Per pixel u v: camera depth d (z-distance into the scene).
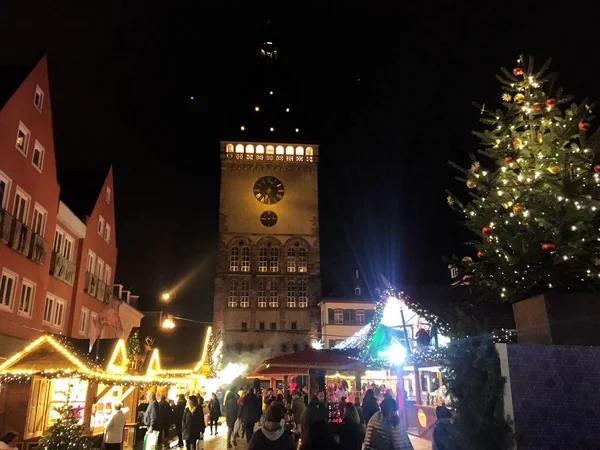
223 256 71.69
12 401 15.43
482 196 11.17
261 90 82.38
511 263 9.93
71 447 13.24
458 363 8.80
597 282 10.16
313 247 73.06
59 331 29.17
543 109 10.69
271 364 19.41
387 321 23.02
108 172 39.38
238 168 75.62
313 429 6.96
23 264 23.88
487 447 8.02
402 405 21.39
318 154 77.12
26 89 24.36
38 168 25.80
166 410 20.02
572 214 9.02
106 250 38.56
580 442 8.08
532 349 8.45
